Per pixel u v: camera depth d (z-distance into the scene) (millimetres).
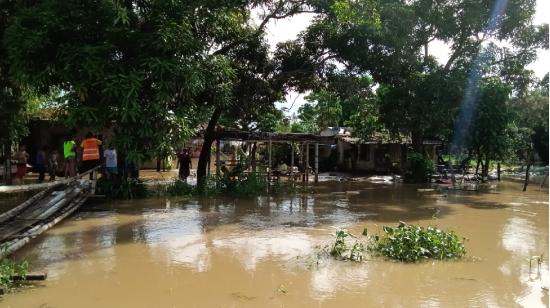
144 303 6250
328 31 19844
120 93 10539
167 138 11562
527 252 9195
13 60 11008
